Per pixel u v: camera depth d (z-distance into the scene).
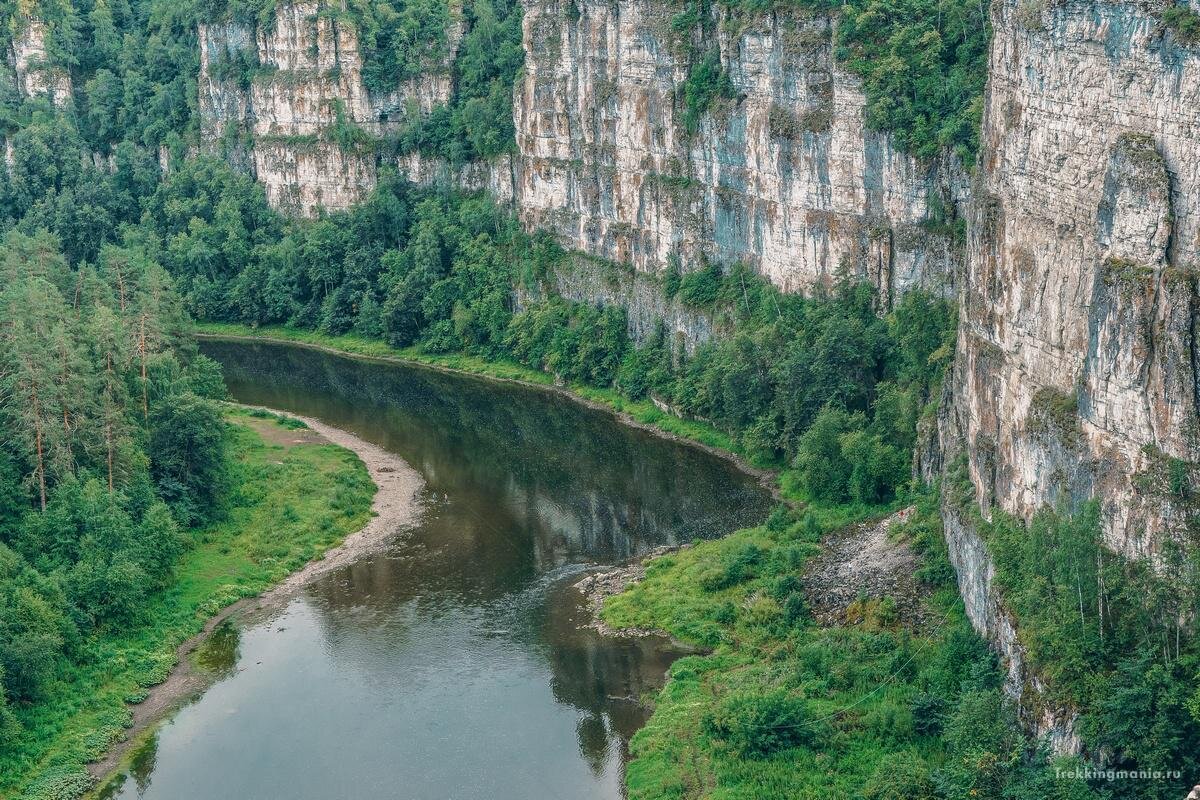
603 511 119.62
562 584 104.12
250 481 125.50
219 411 124.50
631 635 94.62
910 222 123.06
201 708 87.38
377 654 93.81
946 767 69.00
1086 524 66.06
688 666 88.56
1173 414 62.72
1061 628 66.25
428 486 127.50
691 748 79.06
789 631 90.56
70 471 100.81
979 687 73.50
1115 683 63.06
